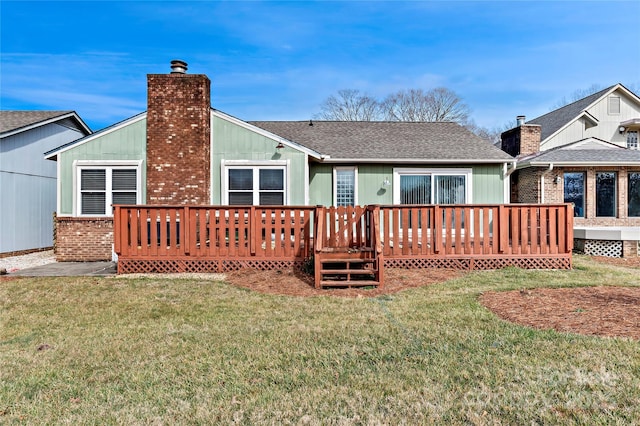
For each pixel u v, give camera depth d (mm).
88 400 3139
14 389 3328
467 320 4949
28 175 14352
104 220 11125
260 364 3750
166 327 4914
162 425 2787
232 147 11445
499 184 12953
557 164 14922
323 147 13273
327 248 8086
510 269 8352
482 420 2768
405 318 5094
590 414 2805
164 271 8578
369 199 12766
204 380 3445
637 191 15469
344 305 5824
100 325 5039
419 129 15586
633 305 5477
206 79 11219
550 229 8688
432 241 8695
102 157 11234
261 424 2783
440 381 3350
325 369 3623
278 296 6469
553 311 5270
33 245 14602
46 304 6047
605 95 23844
